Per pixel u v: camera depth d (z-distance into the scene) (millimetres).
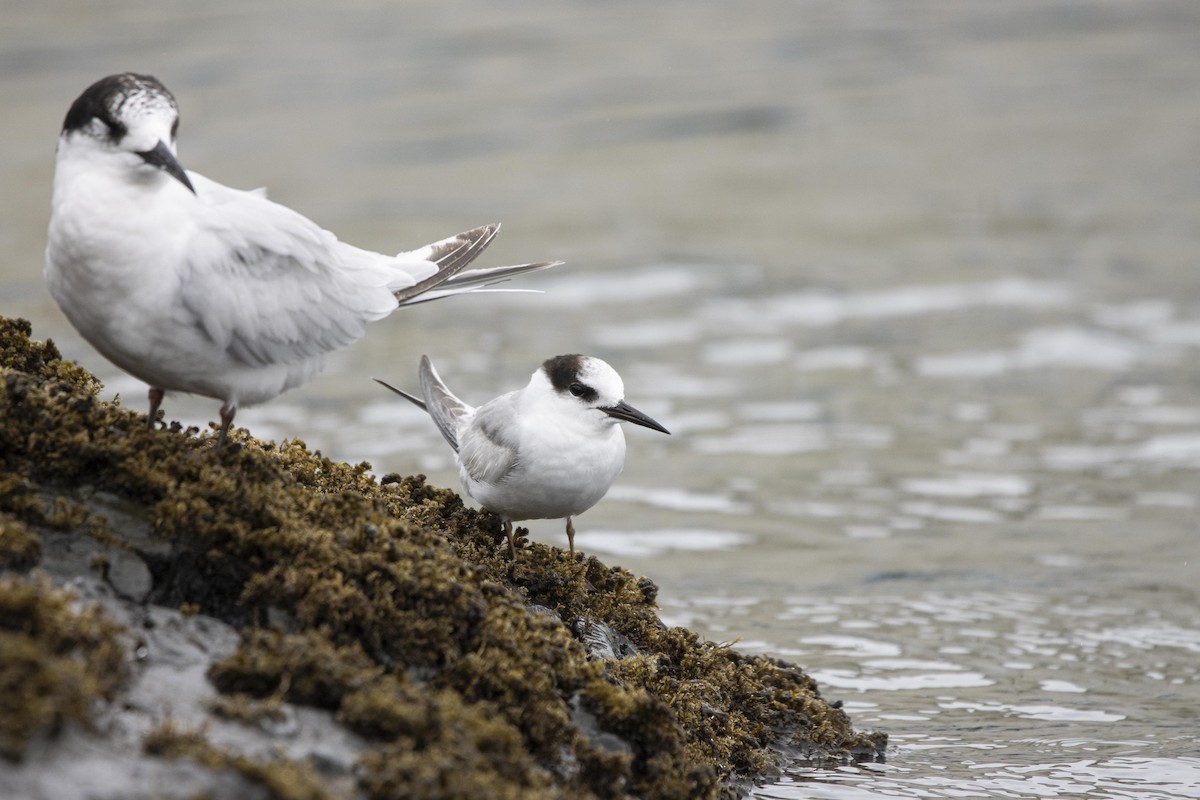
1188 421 16969
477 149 28016
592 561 9031
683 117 30047
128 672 5949
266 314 7230
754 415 17438
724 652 9406
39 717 5191
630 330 20297
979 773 8844
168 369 7199
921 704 10062
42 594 5824
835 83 32375
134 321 6922
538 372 9500
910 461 15984
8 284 20328
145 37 33969
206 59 32750
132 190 6824
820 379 18547
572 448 9203
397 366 18750
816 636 11367
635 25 37125
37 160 25781
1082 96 31234
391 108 30234
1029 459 15945
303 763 5684
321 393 17781
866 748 9109
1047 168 27062
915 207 25312
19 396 6953
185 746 5520
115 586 6566
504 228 23953
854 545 13648
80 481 6930
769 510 14617
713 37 36188
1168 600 12156
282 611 6684
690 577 12773
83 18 35469
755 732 8930
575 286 21922
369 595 6836
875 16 38188
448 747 6102
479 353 19219
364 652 6715
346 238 22703
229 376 7332
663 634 8953
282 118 29281
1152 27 36500
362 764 5824
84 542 6648
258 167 26469
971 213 24969
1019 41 35656
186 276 6922
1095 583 12562
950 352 19359
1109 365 18891
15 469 6836
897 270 22625
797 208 25359
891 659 10906
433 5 38562
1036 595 12297
